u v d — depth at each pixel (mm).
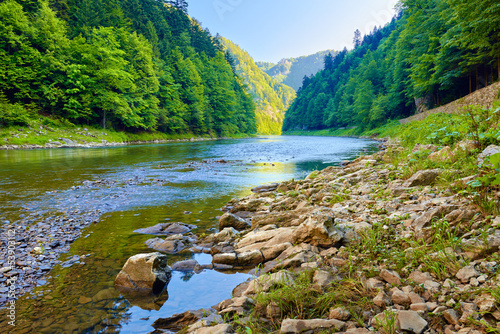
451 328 2346
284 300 3105
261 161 19453
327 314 2867
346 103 92625
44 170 15039
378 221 4766
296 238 4672
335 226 4680
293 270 3809
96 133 43344
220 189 10625
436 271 3064
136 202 8680
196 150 29906
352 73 108812
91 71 46500
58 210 7762
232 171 15039
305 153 24844
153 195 9625
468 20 25188
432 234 3783
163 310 3318
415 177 6480
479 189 4543
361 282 3242
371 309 2826
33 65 40719
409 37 47219
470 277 2830
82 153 25391
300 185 9516
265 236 5094
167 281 3982
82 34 53844
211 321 2916
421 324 2389
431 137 10703
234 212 7578
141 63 58750
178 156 23344
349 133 80500
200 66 89062
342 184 8328
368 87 72562
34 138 33312
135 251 5043
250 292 3449
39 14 43875
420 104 49344
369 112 67125
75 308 3328
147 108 57188
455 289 2744
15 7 39844
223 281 4020
